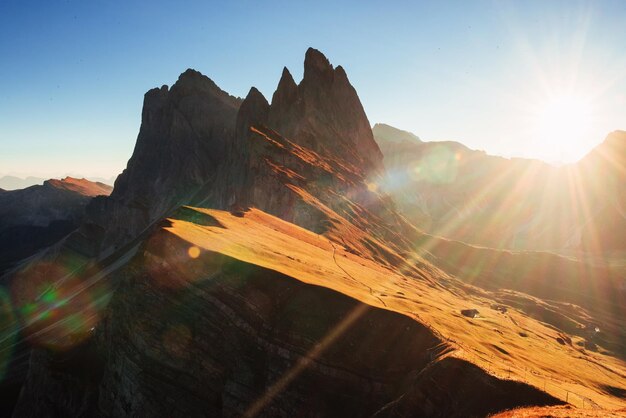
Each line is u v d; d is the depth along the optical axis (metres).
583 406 36.41
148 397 47.28
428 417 38.72
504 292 151.62
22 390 65.94
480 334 58.94
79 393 56.81
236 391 46.09
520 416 32.62
